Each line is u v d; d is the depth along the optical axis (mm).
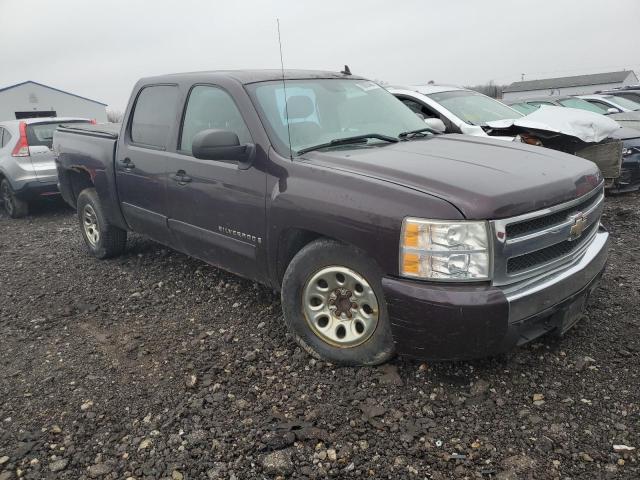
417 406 2838
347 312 3166
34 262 5934
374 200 2846
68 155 5707
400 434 2637
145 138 4664
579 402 2807
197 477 2441
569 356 3217
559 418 2695
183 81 4312
